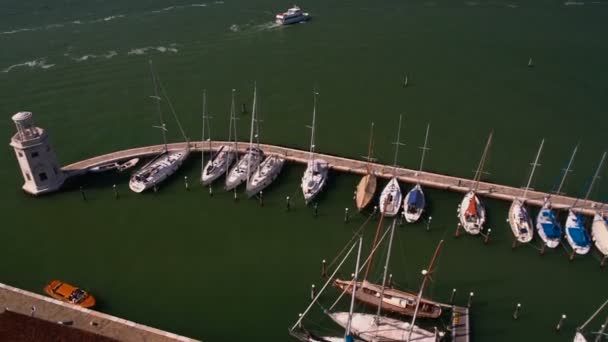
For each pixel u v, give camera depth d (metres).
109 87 117.12
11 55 131.25
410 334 54.59
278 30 148.50
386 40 141.62
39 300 60.59
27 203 81.62
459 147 95.31
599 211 76.50
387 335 57.41
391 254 71.50
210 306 64.38
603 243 70.75
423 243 73.38
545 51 133.62
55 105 109.75
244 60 130.75
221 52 134.88
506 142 96.75
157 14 159.25
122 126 102.62
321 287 66.69
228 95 114.56
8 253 72.50
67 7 164.25
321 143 96.81
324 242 74.12
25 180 85.06
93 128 101.88
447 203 80.44
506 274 68.56
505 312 63.22
